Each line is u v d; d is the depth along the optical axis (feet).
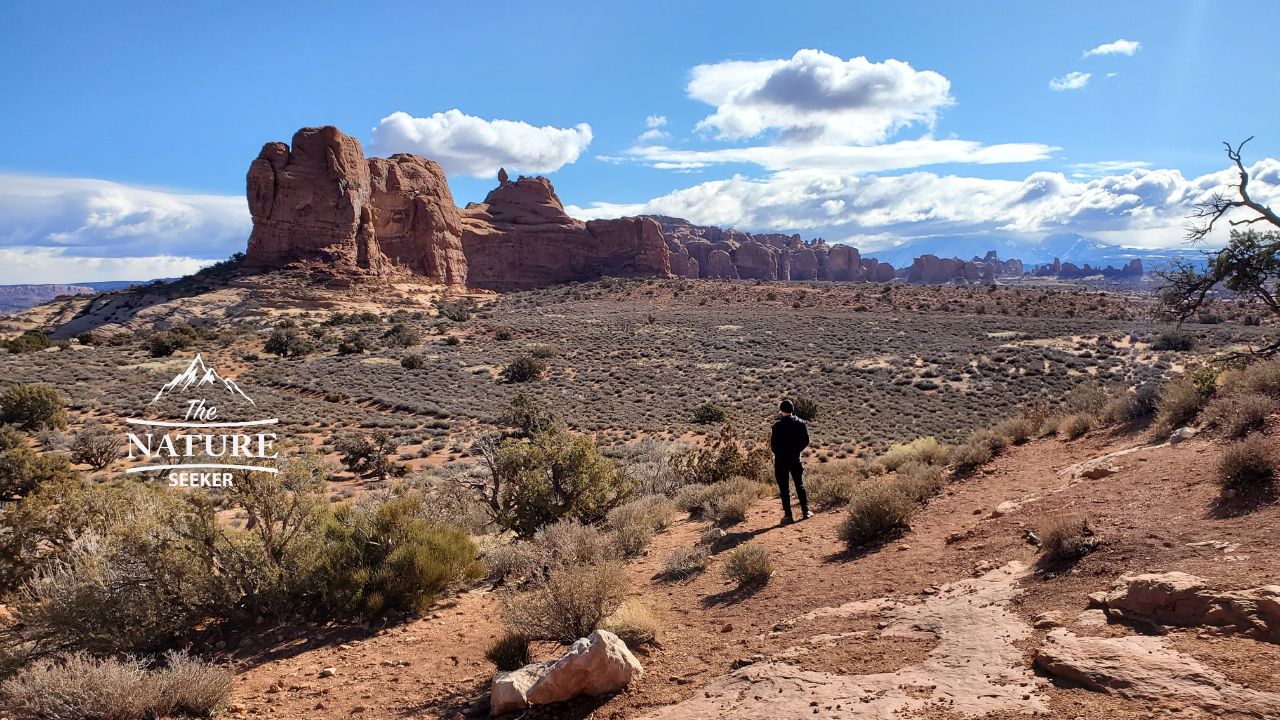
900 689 12.17
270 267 413.18
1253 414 23.17
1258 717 9.00
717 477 51.72
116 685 15.94
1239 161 44.06
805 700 12.36
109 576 23.11
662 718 12.93
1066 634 12.71
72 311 354.54
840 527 24.48
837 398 160.04
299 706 17.25
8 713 15.96
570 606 18.37
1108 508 19.40
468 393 174.40
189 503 24.82
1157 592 12.69
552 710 14.49
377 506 30.30
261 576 25.14
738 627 18.21
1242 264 42.88
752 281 497.05
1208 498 17.80
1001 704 10.92
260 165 420.36
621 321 301.43
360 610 24.41
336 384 179.01
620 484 42.93
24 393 121.60
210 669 17.60
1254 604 11.50
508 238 588.50
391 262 492.54
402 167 521.65
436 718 15.43
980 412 140.87
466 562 28.68
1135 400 33.35
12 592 30.19
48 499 33.71
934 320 269.64
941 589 17.53
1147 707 9.86
